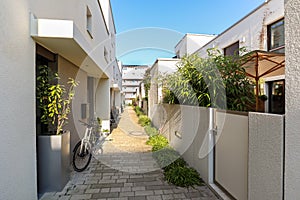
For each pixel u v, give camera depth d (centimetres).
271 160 179
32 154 249
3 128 188
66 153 329
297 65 150
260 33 577
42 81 300
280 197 168
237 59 367
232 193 264
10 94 201
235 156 256
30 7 246
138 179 350
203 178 338
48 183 301
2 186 186
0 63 185
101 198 285
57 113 311
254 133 205
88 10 500
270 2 545
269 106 558
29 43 244
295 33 152
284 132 166
